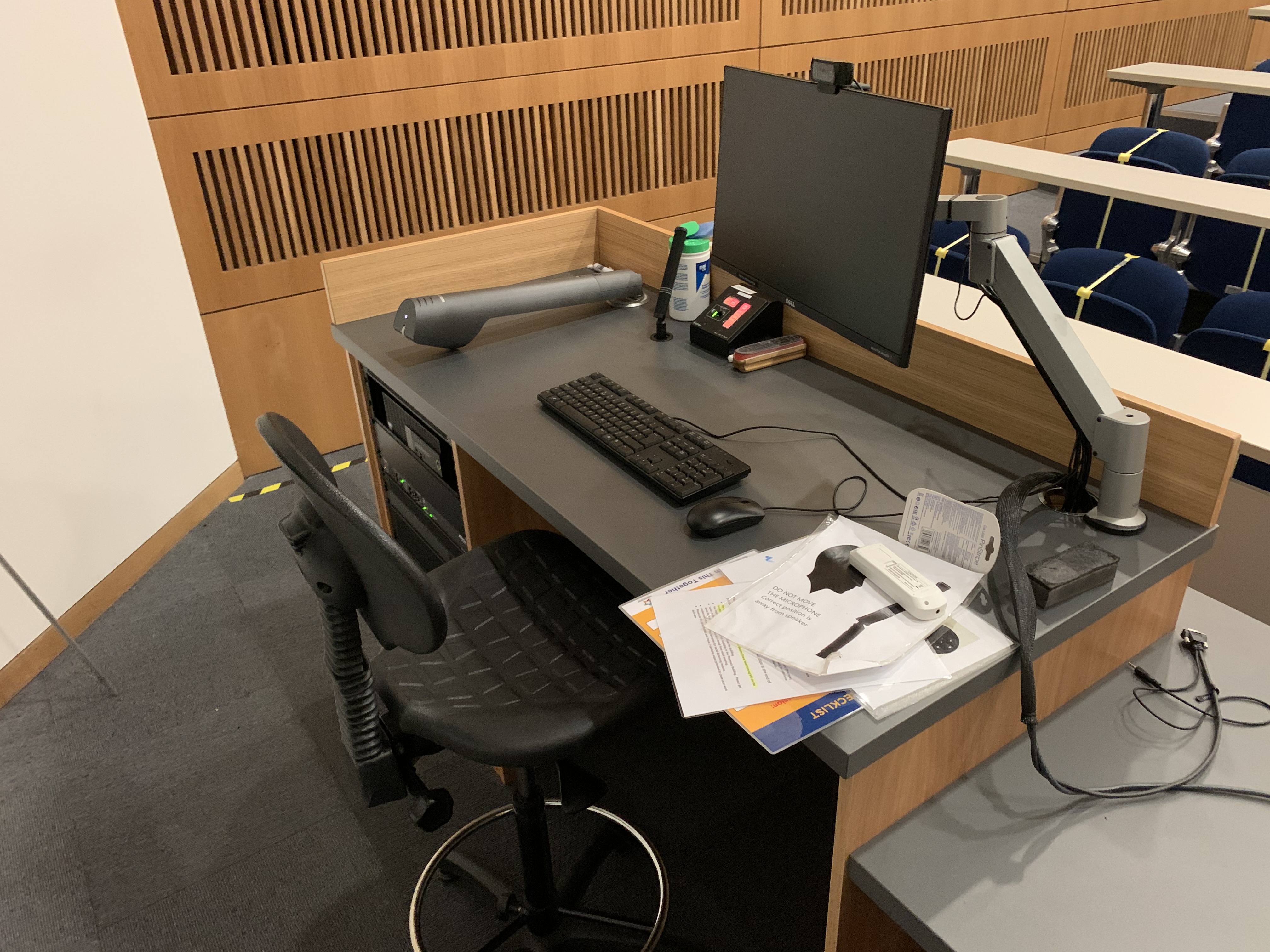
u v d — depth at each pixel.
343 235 3.04
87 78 2.39
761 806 1.85
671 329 1.93
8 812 1.89
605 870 1.72
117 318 2.54
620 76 3.45
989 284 1.19
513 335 1.95
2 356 2.23
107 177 2.47
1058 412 1.36
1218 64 6.47
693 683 0.99
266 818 1.85
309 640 2.34
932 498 1.13
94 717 2.13
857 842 1.02
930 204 1.21
